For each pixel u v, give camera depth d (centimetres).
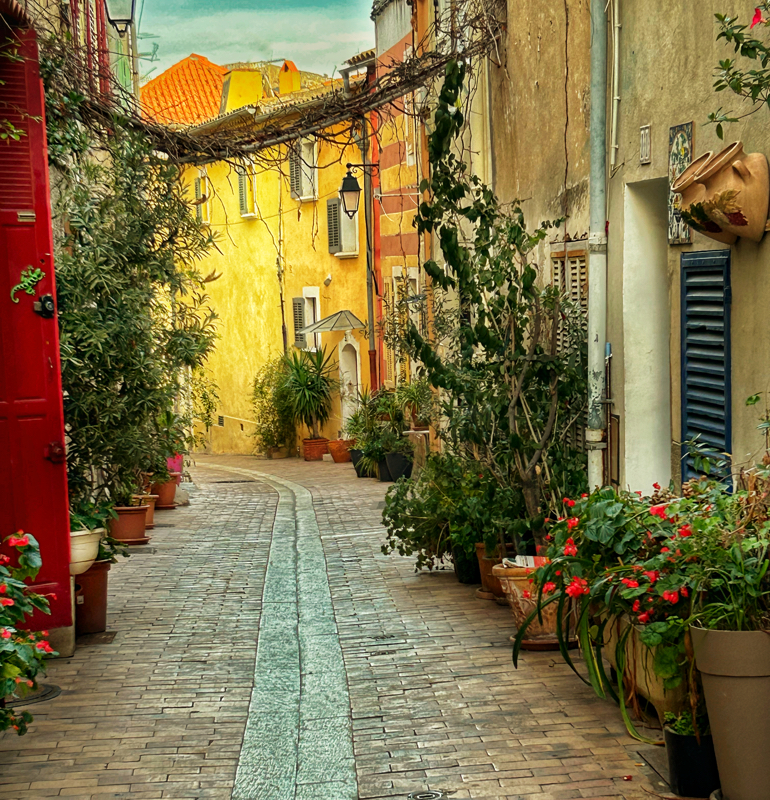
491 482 820
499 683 600
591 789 442
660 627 426
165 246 942
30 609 504
